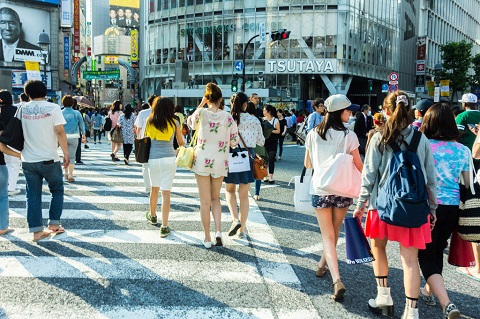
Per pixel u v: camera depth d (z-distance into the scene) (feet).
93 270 14.96
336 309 12.48
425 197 10.70
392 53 162.50
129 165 43.11
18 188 29.04
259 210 24.48
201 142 17.11
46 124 17.17
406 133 11.29
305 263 16.20
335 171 13.00
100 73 170.91
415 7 190.08
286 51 134.10
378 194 11.44
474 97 20.85
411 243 11.05
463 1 266.77
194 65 145.38
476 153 14.58
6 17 150.30
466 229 12.37
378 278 12.26
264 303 12.73
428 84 89.25
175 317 11.72
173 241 18.44
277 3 134.10
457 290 14.23
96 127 72.08
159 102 18.99
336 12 130.82
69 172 32.24
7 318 11.45
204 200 17.54
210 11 141.90
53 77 163.94
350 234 12.84
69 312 11.87
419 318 12.14
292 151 61.98
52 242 17.90
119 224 20.93
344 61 131.23
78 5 206.59
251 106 23.38
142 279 14.28
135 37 230.27
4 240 18.04
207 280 14.33
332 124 13.50
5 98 24.02
